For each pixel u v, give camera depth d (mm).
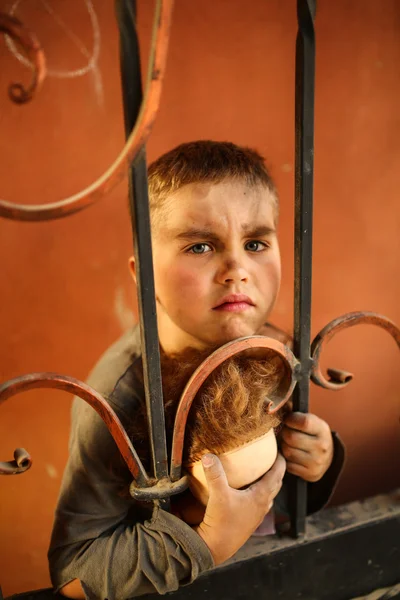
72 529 950
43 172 2492
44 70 623
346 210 2641
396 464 2957
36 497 2857
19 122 2385
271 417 893
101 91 2443
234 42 2416
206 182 1009
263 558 1010
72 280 2732
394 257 2760
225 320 1002
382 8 2422
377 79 2516
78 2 2277
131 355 1148
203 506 927
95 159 2533
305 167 827
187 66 2402
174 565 863
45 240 2639
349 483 2891
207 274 1001
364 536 1096
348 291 2758
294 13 2441
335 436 1091
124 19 661
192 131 2508
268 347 848
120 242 2740
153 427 822
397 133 2607
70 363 2854
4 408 2793
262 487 872
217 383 863
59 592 967
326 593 1087
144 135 671
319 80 2432
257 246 1056
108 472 981
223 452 843
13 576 2764
